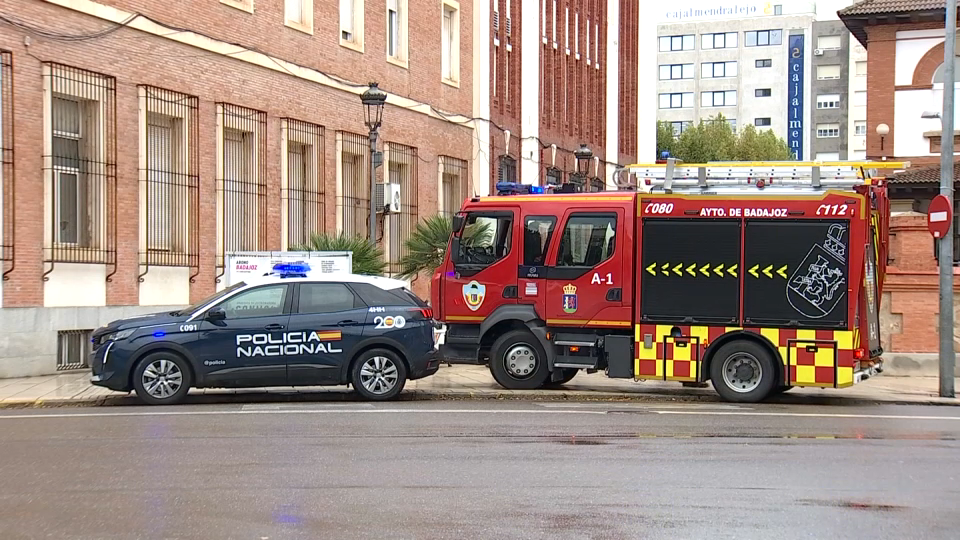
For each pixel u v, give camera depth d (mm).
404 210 27828
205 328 14297
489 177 32438
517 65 34688
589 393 15992
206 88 20547
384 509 7734
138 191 18812
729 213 14969
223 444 10625
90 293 17891
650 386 17484
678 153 70812
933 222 16219
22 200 16641
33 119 16797
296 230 23391
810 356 14648
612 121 42906
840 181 14828
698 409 14156
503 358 16344
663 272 15273
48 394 15078
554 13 37750
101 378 14172
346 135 25234
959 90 35125
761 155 70500
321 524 7285
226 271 18031
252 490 8375
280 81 22812
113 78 18203
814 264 14641
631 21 45750
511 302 16219
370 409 13711
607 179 42500
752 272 14883
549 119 37281
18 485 8531
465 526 7254
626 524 7332
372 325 14680
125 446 10477
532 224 16141
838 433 11836
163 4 19391
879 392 16641
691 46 99750
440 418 12797
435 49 29500
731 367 15070
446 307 16578
